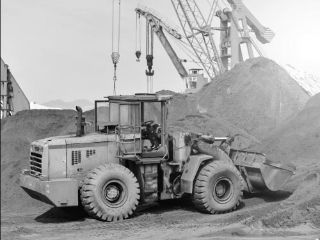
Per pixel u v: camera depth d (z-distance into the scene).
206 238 8.03
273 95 25.39
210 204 10.50
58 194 9.96
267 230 8.16
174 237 8.34
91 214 10.06
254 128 24.02
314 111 17.53
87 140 10.50
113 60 15.52
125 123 10.66
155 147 10.98
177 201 12.05
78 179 10.38
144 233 8.81
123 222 9.93
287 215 8.57
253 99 25.47
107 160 10.63
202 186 10.51
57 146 10.28
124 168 10.36
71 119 25.67
